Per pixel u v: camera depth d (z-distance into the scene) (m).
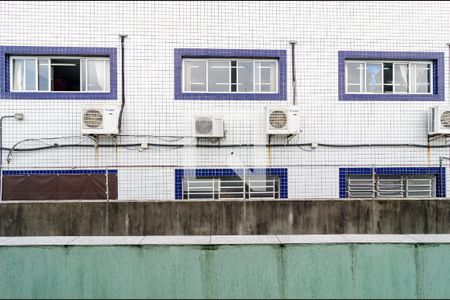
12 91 7.43
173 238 5.39
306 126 7.71
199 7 7.65
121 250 4.90
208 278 4.89
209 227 5.91
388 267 4.95
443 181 7.78
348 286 4.92
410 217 6.03
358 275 4.93
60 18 7.46
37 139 7.36
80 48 7.48
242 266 4.91
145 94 7.54
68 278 4.87
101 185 7.44
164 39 7.59
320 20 7.79
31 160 7.36
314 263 4.93
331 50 7.79
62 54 7.49
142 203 5.89
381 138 7.77
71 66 7.70
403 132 7.80
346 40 7.82
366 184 7.86
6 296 4.85
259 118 7.68
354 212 6.02
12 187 7.31
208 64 7.88
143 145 7.49
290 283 4.91
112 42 7.54
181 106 7.60
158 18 7.59
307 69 7.76
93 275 4.87
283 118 7.33
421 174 7.84
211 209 5.93
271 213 5.96
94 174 7.44
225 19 7.70
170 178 7.54
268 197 7.72
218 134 7.36
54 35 7.45
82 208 5.84
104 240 5.21
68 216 5.82
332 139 7.72
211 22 7.67
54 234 5.77
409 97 7.84
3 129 7.32
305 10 7.78
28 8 7.40
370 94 7.80
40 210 5.80
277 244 4.95
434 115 7.57
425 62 8.09
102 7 7.53
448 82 7.94
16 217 5.77
